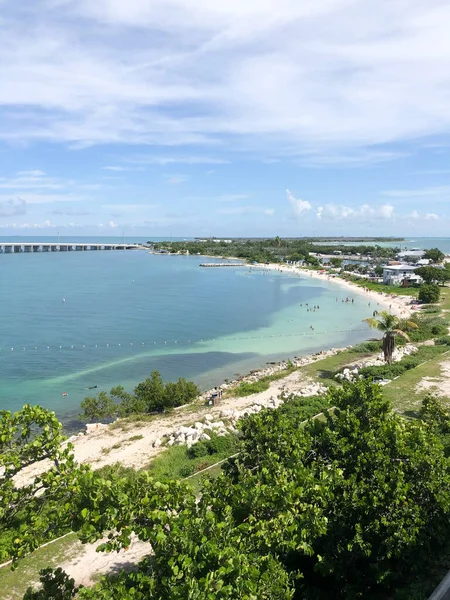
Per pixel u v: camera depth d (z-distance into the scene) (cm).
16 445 1748
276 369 6166
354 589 1727
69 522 1614
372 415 2225
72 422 4528
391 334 5591
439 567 1872
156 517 1440
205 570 1238
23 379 5741
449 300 11275
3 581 2044
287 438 2097
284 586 1550
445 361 5678
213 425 3919
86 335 7956
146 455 3512
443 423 3098
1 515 1562
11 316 9331
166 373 6138
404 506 1742
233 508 1645
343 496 1753
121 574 1402
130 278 16638
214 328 8812
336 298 12731
